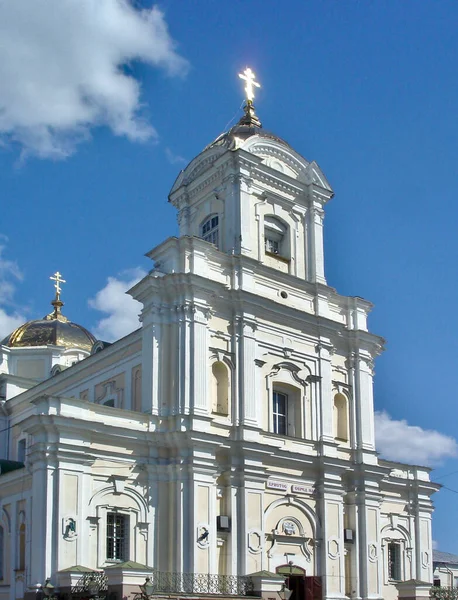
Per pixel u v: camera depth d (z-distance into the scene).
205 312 36.06
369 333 42.59
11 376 50.25
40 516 30.19
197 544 32.75
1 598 33.91
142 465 33.28
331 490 38.62
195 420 34.19
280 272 39.75
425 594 38.12
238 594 31.89
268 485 36.44
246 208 39.75
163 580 31.94
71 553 30.30
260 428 36.62
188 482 33.38
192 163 42.88
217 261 37.84
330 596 37.12
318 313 41.09
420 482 43.75
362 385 42.09
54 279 60.12
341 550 38.25
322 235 42.88
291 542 36.66
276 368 38.62
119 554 32.09
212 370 36.47
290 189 42.31
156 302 35.56
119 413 33.28
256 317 38.38
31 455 31.30
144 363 35.28
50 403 31.44
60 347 53.72
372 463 41.06
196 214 42.12
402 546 42.41
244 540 34.47
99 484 31.95
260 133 42.47
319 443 39.06
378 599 38.91
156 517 33.19
